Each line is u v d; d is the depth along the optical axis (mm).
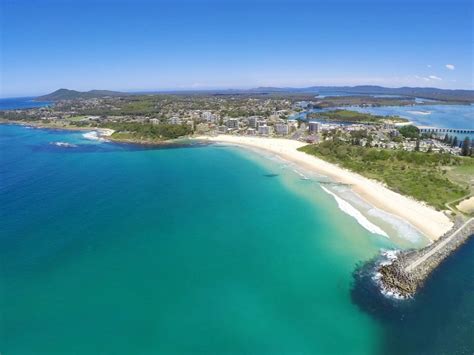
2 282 57031
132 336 46188
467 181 107750
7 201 97312
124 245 70812
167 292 55438
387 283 57375
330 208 91625
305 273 61031
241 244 71938
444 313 50438
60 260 64312
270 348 44688
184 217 86625
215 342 45469
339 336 46656
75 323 48281
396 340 45875
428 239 72312
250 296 54781
